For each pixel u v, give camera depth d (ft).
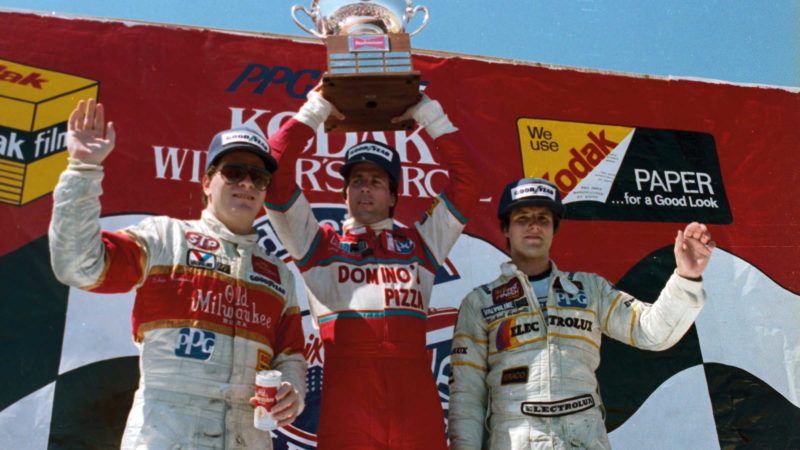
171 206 12.57
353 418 8.34
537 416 8.79
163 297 8.11
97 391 11.33
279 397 7.68
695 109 15.98
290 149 9.32
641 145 15.33
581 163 14.84
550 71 15.43
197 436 7.64
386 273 9.17
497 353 9.37
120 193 12.37
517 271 9.68
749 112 16.25
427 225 9.92
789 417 13.84
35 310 11.47
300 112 9.59
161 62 13.42
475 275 13.44
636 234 14.56
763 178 15.74
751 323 14.40
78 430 11.08
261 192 8.94
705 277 14.60
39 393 11.09
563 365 9.04
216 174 8.96
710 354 13.93
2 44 12.66
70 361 11.35
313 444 11.87
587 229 14.35
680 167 15.38
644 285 14.21
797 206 15.65
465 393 9.30
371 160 9.73
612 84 15.70
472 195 9.92
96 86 12.92
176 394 7.77
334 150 13.65
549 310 9.34
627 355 13.61
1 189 11.91
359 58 9.09
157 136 12.91
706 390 13.67
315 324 9.48
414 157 13.97
